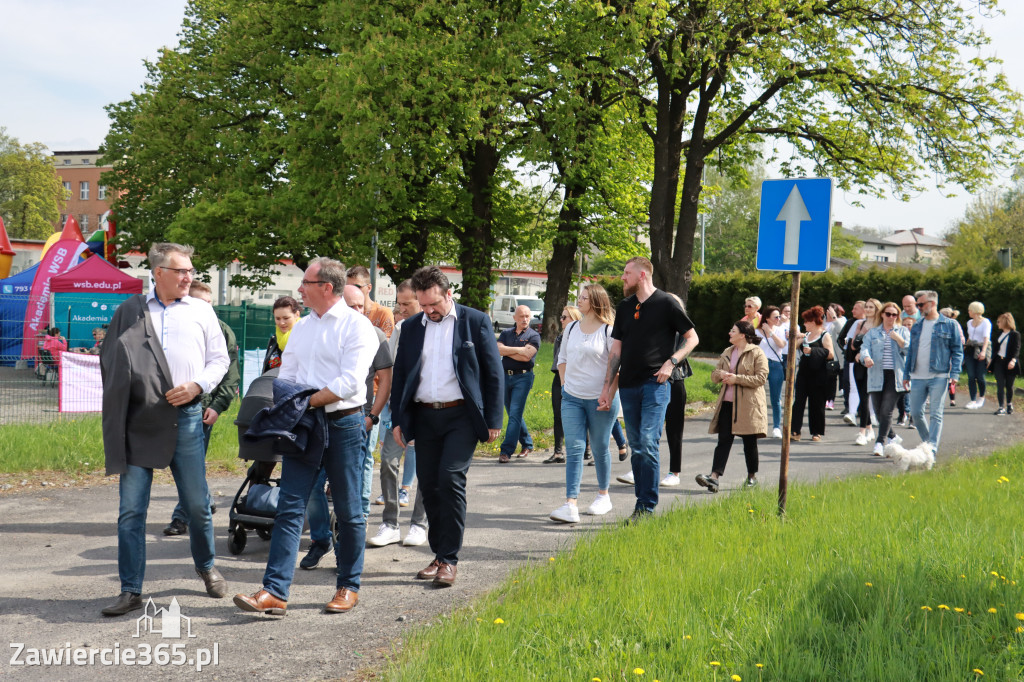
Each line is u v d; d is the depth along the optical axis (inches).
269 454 224.7
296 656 154.1
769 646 138.9
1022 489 285.1
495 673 131.3
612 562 194.7
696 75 850.1
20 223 2903.5
